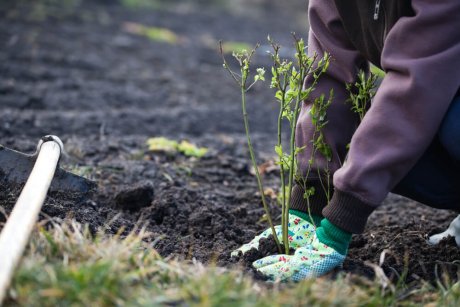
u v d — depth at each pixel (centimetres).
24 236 320
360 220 362
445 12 339
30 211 347
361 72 392
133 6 1978
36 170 418
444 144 365
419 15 342
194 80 1183
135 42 1427
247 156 751
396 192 396
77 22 1515
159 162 677
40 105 898
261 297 326
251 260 412
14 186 457
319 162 407
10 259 297
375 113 354
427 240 464
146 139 758
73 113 869
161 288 337
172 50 1421
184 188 567
